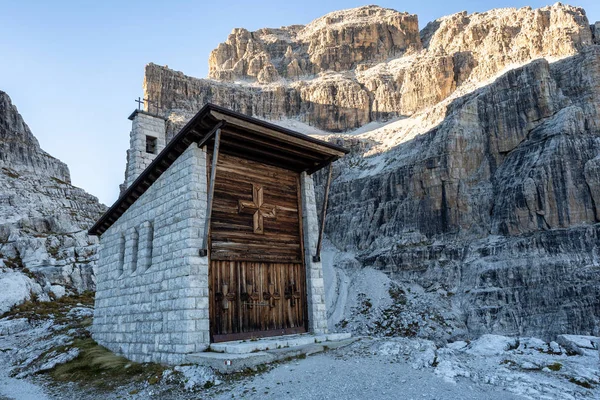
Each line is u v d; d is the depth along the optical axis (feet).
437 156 234.79
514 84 233.76
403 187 255.91
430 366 45.96
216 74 560.61
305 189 71.92
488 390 38.81
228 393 41.63
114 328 70.90
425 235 229.25
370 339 61.87
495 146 229.25
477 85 337.11
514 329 166.61
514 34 362.12
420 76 426.92
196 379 45.68
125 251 72.69
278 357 50.98
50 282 151.74
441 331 165.17
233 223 61.67
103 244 82.33
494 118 234.38
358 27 565.12
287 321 65.05
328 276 224.12
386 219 254.27
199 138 59.31
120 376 55.36
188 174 58.85
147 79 453.99
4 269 152.15
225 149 62.90
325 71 545.85
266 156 66.74
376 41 557.74
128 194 71.26
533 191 196.03
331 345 57.31
